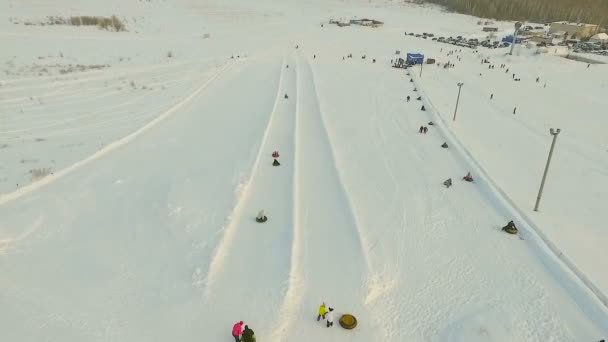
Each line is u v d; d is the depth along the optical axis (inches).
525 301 772.0
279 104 1877.5
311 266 827.4
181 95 1877.5
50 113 1535.4
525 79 3011.8
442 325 709.3
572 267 848.3
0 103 1569.9
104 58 2397.9
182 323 671.1
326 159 1332.4
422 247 913.5
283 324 684.1
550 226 1005.2
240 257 837.8
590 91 2719.0
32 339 626.2
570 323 725.9
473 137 1633.9
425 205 1086.4
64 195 1018.1
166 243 859.4
